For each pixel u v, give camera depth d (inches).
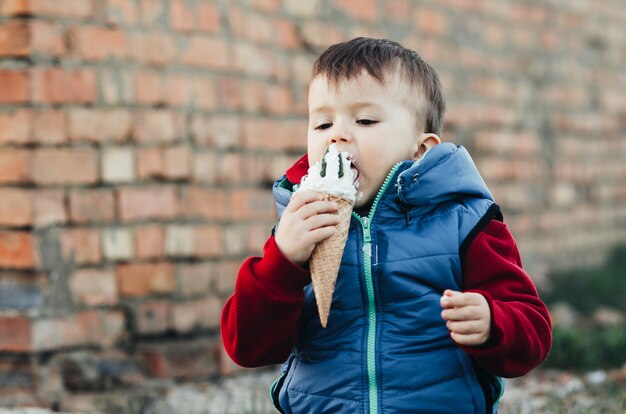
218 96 225.8
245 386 207.9
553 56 367.6
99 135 203.9
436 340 103.0
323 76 107.7
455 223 105.5
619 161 413.1
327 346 105.1
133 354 206.8
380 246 104.9
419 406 101.4
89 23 202.5
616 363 231.0
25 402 190.5
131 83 209.0
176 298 215.5
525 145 347.9
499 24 334.6
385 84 106.6
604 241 400.2
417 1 293.0
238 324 102.1
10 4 193.9
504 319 98.0
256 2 236.2
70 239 199.8
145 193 211.3
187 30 219.6
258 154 235.6
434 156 105.5
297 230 98.9
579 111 384.2
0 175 195.0
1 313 194.7
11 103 194.7
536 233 354.0
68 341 198.5
